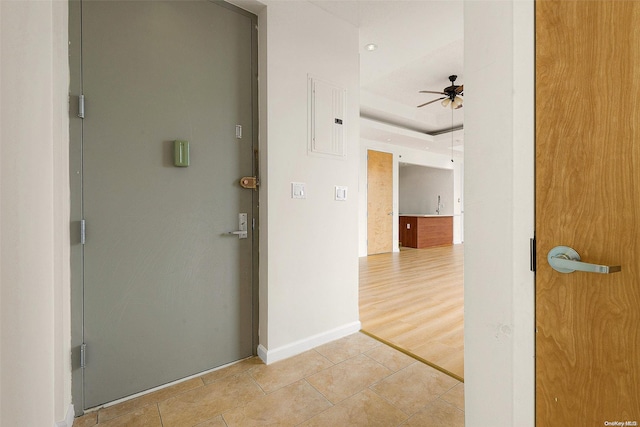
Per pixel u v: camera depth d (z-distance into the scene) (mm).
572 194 639
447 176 8617
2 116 893
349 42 2316
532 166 705
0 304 878
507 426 762
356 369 1851
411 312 2879
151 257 1624
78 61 1419
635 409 573
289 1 1986
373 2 2094
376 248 6539
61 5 1328
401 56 2842
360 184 6230
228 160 1869
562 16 649
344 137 2293
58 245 1300
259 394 1605
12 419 913
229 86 1868
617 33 572
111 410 1478
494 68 766
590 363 628
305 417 1435
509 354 751
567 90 642
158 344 1652
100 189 1482
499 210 765
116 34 1513
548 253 670
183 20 1706
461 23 2324
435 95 5141
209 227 1809
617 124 574
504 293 760
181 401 1546
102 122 1481
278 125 1936
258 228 1999
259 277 2006
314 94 2109
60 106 1304
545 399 700
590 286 625
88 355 1465
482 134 796
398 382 1716
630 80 557
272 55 1902
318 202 2148
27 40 982
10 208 912
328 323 2232
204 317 1800
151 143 1614
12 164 918
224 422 1401
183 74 1708
